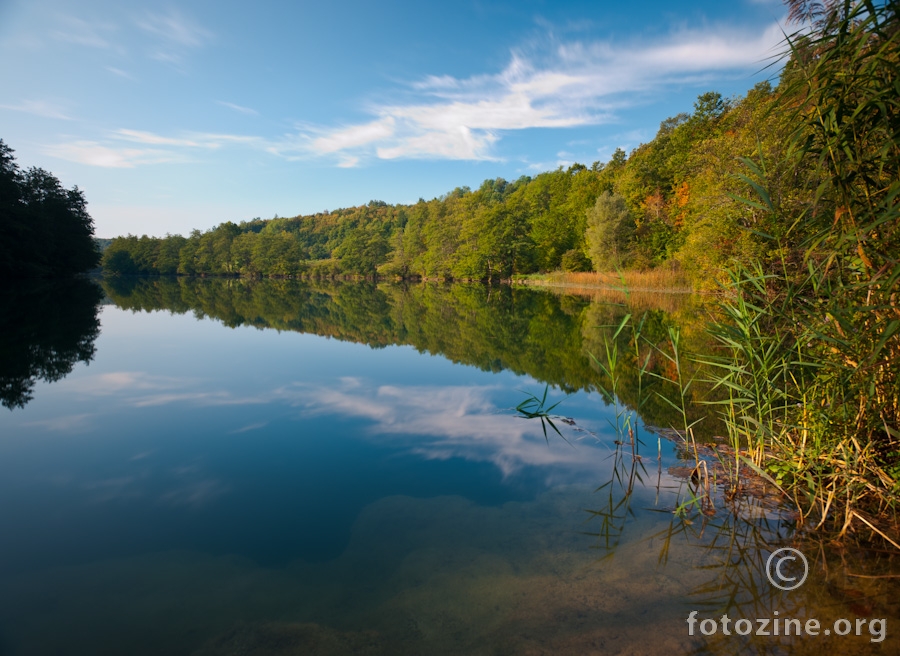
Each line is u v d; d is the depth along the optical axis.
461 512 2.92
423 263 53.56
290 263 68.69
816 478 2.94
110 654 1.80
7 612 2.03
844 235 2.63
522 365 7.56
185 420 4.75
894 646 1.75
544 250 41.56
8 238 29.34
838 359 2.90
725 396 5.53
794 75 2.87
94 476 3.43
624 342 9.28
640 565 2.35
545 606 2.07
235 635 1.90
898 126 2.43
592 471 3.54
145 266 72.81
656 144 33.59
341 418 4.85
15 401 5.38
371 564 2.39
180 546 2.54
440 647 1.83
